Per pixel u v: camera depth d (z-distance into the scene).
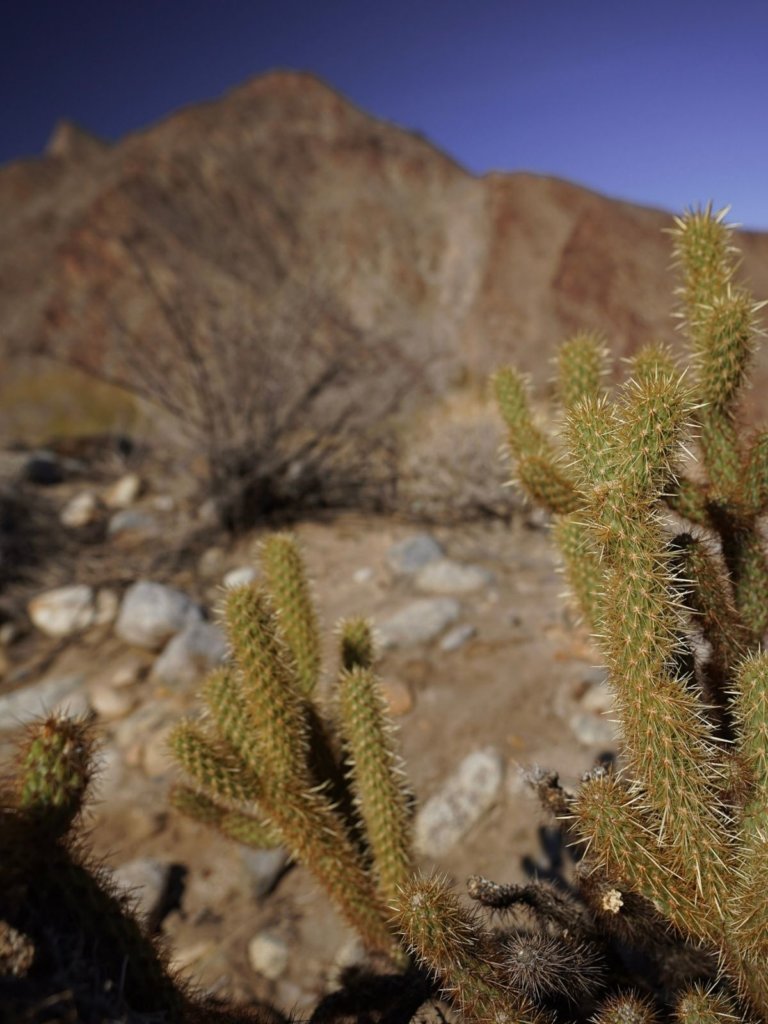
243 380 6.18
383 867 2.12
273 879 2.99
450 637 4.09
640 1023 1.52
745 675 1.58
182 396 6.39
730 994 1.64
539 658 3.86
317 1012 2.06
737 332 1.85
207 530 5.78
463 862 2.90
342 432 6.58
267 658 2.03
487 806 3.07
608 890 1.64
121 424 8.94
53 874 1.32
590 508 1.59
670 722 1.49
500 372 2.41
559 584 4.63
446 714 3.58
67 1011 1.15
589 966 1.69
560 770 3.19
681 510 1.97
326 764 2.33
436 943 1.53
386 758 2.09
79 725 1.44
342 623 2.48
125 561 5.47
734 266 2.13
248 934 2.81
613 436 1.54
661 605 1.49
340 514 5.91
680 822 1.53
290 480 5.98
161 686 4.15
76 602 5.01
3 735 3.94
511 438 2.35
